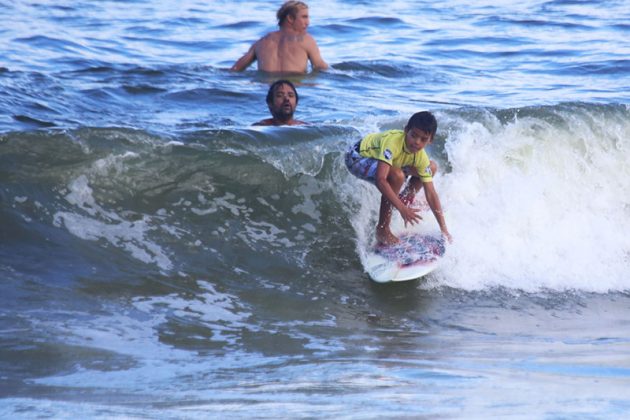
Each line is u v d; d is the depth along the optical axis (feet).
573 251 88.33
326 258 82.69
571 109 100.01
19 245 73.72
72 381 50.29
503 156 94.12
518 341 66.33
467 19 201.36
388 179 80.64
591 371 53.01
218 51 168.14
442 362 56.90
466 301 78.13
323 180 89.56
